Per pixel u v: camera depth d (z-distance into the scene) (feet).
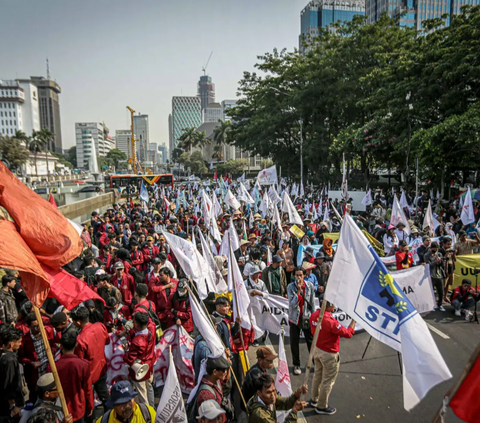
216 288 26.86
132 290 26.86
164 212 72.02
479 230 43.16
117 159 537.65
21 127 528.63
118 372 19.25
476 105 67.97
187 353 20.13
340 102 114.62
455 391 9.12
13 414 15.85
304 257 33.94
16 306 25.93
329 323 17.99
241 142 160.97
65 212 83.51
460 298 30.19
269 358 15.56
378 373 22.27
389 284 13.23
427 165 74.69
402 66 81.71
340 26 125.18
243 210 74.13
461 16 79.97
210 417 11.71
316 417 18.45
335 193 77.05
